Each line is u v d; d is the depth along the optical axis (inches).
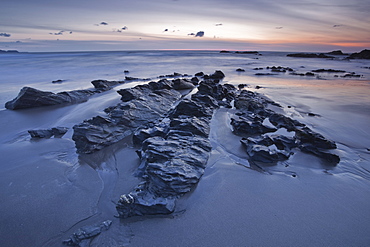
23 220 255.3
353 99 760.3
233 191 299.7
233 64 2263.8
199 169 332.5
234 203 278.1
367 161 370.6
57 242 229.3
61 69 1774.1
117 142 456.1
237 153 400.8
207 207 272.1
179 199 284.2
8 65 2140.7
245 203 278.1
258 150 375.2
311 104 703.1
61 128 505.7
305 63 2429.9
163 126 474.3
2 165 369.4
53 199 288.7
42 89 995.9
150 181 297.6
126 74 1502.2
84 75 1446.9
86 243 223.8
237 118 575.2
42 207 274.5
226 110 661.3
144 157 366.9
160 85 895.7
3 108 698.8
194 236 232.2
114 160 386.3
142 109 582.6
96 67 1911.9
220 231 237.9
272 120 551.5
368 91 901.2
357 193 295.7
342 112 617.9
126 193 299.0
